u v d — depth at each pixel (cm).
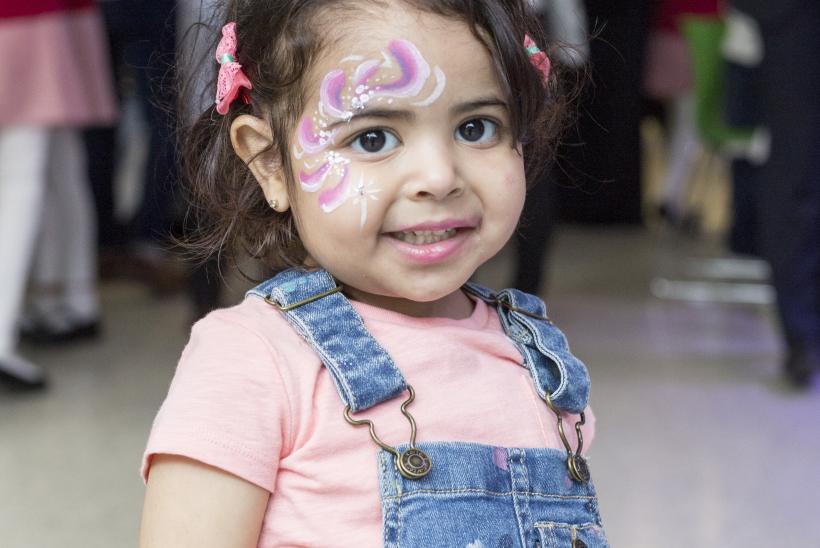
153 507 110
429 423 115
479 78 113
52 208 385
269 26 117
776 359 380
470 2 112
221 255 142
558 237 632
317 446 111
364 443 112
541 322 132
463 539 111
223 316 120
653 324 430
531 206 348
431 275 114
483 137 115
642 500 262
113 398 333
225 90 121
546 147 134
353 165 112
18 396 334
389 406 114
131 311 443
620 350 391
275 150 120
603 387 347
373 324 120
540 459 119
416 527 110
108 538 240
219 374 112
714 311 453
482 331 125
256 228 128
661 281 510
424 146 111
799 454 291
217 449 108
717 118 482
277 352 114
